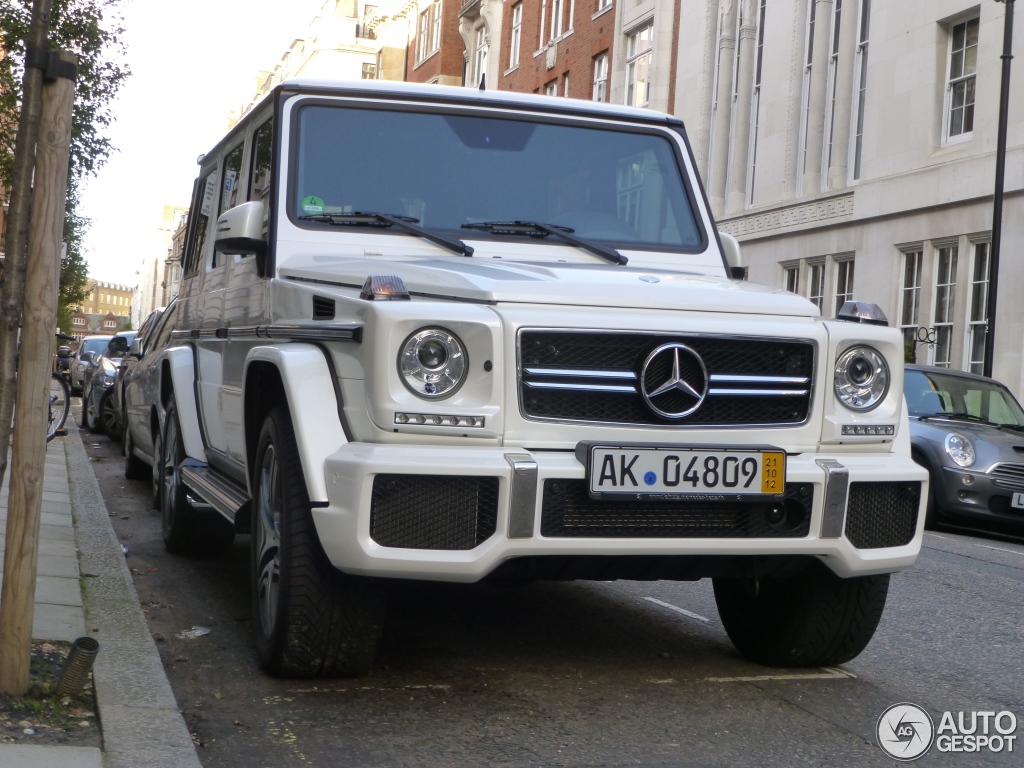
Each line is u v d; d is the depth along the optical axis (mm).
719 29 30125
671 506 4168
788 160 26859
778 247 27094
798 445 4391
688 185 5871
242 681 4574
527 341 4105
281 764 3695
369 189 5383
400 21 61812
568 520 4070
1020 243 20062
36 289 3971
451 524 3984
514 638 5449
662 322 4234
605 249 5332
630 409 4211
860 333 4500
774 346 4367
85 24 18109
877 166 23812
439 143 5570
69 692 4051
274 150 5398
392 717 4176
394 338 4004
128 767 3486
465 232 5320
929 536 11156
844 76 25328
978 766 3936
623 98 35312
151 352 9953
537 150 5688
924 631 6184
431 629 5559
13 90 17578
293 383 4223
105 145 19016
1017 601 7309
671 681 4793
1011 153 20266
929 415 12469
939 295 22203
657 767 3762
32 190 4047
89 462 13125
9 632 3979
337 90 5562
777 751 3969
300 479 4297
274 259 5156
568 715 4270
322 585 4270
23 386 3932
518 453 4039
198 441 6980
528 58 42719
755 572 4496
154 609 5910
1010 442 11797
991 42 21078
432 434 4023
